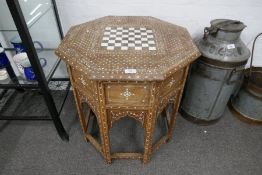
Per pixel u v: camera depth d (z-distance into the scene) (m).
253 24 1.62
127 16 1.50
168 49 1.10
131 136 1.64
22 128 1.68
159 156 1.49
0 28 1.51
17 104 1.88
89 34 1.22
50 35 1.62
